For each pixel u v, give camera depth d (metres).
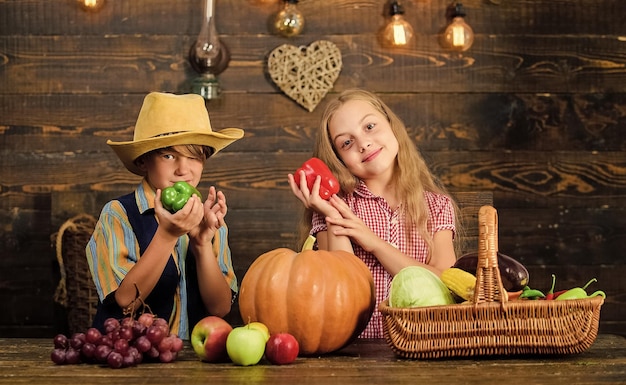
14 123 3.35
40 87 3.35
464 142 3.38
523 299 1.51
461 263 1.58
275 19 3.34
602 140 3.42
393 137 2.26
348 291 1.55
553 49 3.40
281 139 3.35
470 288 1.48
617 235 3.42
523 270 1.52
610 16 3.41
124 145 2.01
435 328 1.46
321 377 1.35
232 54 3.35
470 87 3.38
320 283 1.54
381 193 2.36
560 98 3.41
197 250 1.99
